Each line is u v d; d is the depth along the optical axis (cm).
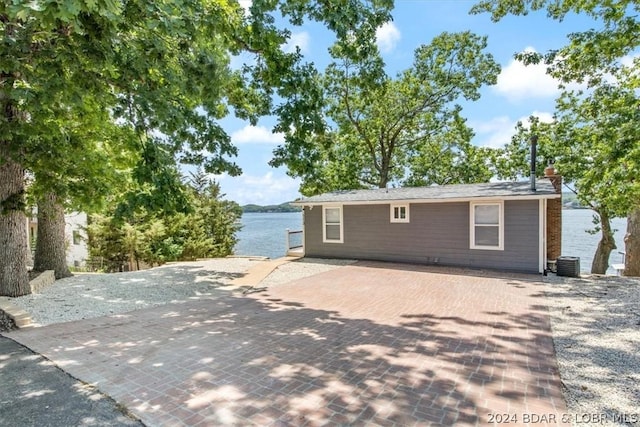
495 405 297
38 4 271
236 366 380
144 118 632
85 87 491
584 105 1154
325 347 436
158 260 1727
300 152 822
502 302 662
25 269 739
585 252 2328
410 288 796
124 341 464
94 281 916
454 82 1864
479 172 1991
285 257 1416
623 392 322
